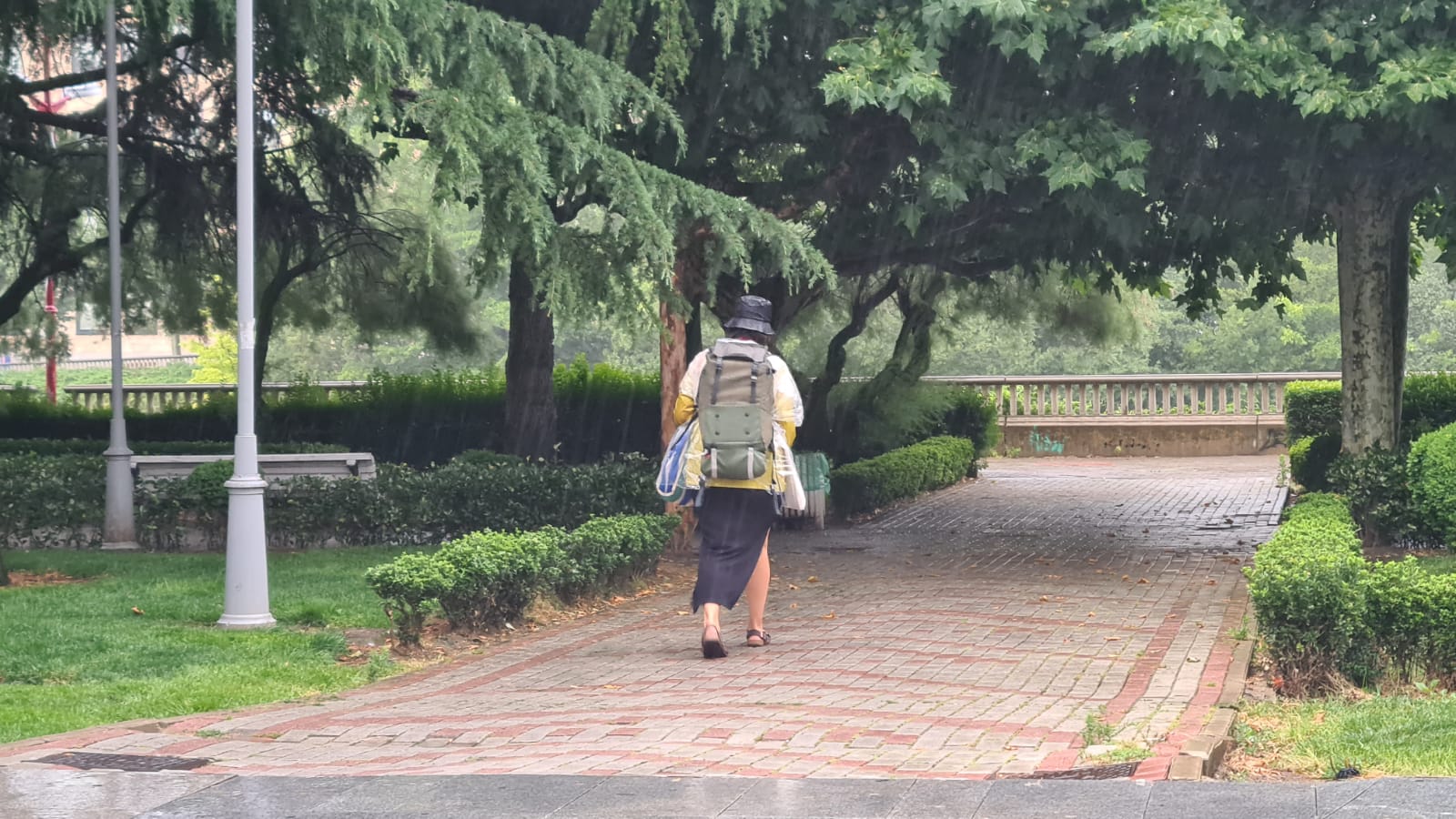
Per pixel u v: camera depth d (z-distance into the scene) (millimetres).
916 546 14258
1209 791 4902
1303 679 7301
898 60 10805
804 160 13461
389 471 14102
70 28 11805
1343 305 13734
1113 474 23719
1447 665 7270
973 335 37750
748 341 8414
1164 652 8172
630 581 11336
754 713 6559
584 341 41312
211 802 5012
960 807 4801
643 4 12312
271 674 7852
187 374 55469
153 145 17156
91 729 6457
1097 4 10930
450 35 11297
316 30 10703
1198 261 15406
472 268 11914
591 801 4953
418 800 5000
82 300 21344
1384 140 11586
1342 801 4703
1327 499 12242
